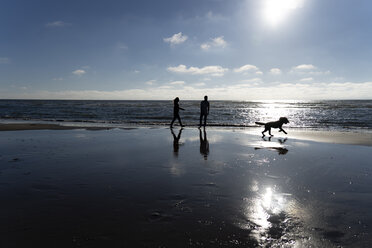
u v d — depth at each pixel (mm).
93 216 2770
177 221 2662
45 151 6594
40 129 12102
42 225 2551
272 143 8102
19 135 9836
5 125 13852
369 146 7551
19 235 2346
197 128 13352
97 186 3791
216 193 3514
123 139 8875
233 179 4176
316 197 3396
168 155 6109
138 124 15852
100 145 7566
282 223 2643
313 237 2359
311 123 17547
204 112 13203
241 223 2629
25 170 4688
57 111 33500
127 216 2775
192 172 4582
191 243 2236
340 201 3260
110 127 13438
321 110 38812
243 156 6023
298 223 2645
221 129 12867
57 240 2266
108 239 2291
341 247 2195
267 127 10008
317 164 5262
